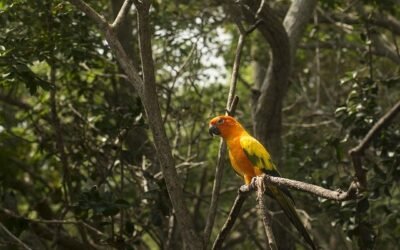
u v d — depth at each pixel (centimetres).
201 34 1267
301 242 1185
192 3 1389
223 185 1554
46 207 1282
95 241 1095
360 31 1354
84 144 1192
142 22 730
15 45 970
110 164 1204
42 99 1246
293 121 1630
